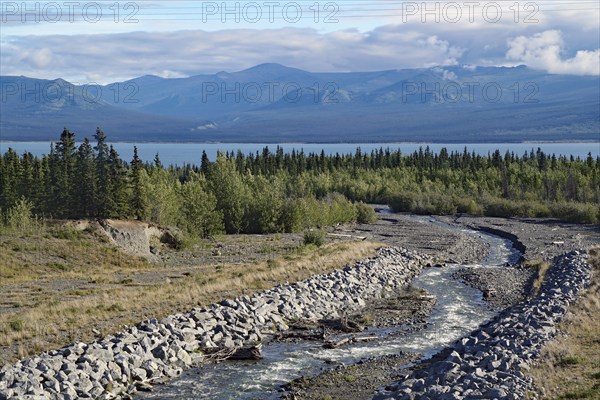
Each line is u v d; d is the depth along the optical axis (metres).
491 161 189.75
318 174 175.50
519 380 20.41
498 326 30.64
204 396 24.03
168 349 28.33
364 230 96.25
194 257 64.38
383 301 43.69
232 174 96.12
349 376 25.92
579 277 43.66
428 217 124.31
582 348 24.53
